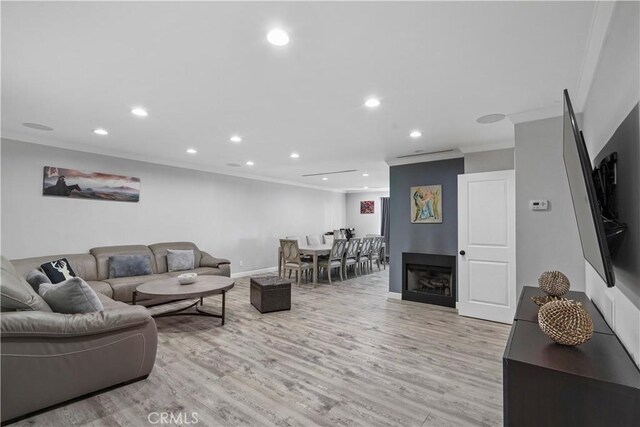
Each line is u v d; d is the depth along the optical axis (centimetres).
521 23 165
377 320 394
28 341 187
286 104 285
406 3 151
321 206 941
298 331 350
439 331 354
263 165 593
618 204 142
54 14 160
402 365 265
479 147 428
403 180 515
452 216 464
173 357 278
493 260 394
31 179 401
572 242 283
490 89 250
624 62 137
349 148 448
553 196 292
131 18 164
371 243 788
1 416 178
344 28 172
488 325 377
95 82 242
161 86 248
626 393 105
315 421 188
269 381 236
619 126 141
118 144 436
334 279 697
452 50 193
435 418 192
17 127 360
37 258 388
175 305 452
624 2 136
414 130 362
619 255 142
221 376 243
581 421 111
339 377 243
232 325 369
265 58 205
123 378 225
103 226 470
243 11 158
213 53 199
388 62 209
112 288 398
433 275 489
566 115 153
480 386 231
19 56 204
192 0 150
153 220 533
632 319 130
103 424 184
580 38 178
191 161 557
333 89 252
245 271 696
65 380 200
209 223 623
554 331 137
